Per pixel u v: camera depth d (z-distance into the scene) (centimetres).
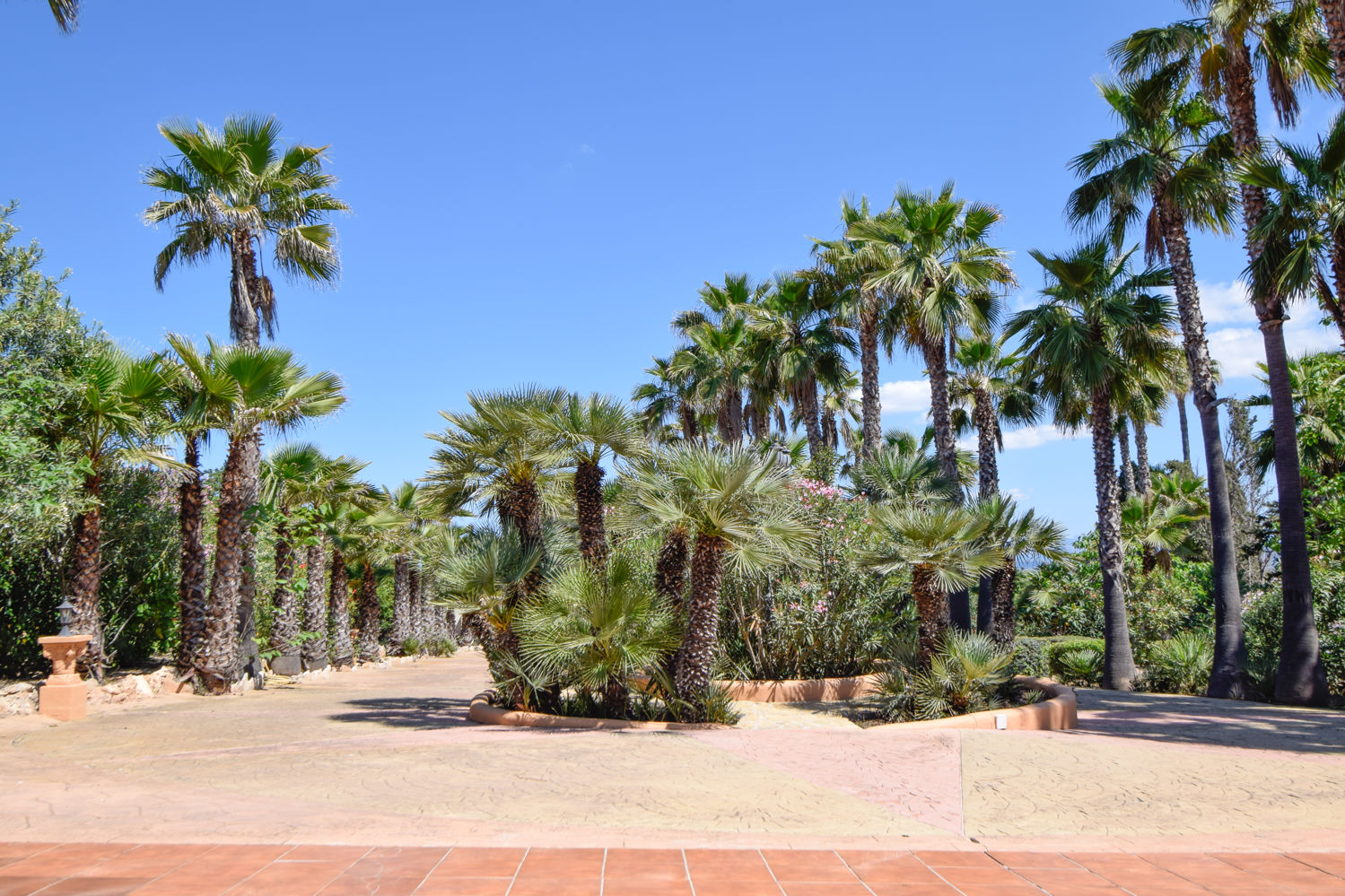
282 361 1370
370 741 838
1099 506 1686
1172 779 672
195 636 1445
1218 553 1485
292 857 440
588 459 1045
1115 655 1650
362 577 3017
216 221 1531
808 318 2455
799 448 3312
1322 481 1777
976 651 1035
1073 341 1576
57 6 805
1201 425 1526
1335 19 1109
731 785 636
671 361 3412
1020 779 671
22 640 1337
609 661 937
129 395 1255
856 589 1313
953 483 1571
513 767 693
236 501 1432
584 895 386
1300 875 433
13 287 1273
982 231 1867
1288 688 1323
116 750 797
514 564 993
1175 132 1582
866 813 560
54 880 401
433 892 386
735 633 1309
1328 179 1186
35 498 1077
